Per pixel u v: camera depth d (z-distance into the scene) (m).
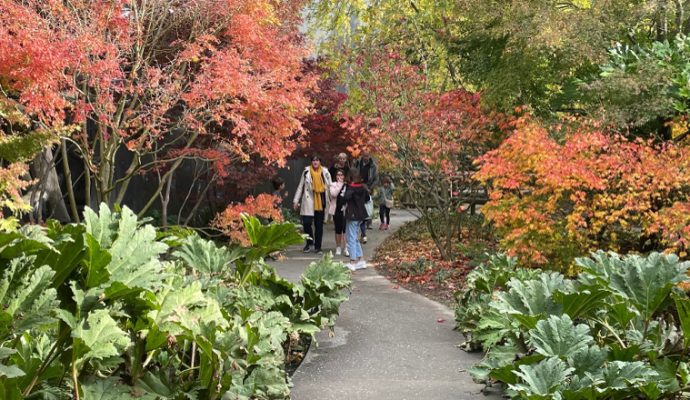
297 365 6.45
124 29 8.30
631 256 5.12
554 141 9.73
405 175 13.65
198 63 9.73
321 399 5.23
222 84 8.05
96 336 3.49
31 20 6.86
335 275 7.48
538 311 4.90
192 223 14.72
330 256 7.69
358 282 11.04
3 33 6.48
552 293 4.91
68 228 3.76
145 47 9.43
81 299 3.55
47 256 3.49
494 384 5.43
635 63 10.05
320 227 13.96
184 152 10.07
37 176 9.77
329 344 7.20
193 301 4.40
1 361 3.43
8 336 3.28
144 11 8.69
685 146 10.00
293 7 11.12
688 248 8.62
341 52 14.62
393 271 12.01
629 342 4.97
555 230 9.49
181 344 4.53
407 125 11.97
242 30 8.78
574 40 10.49
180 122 8.68
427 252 13.70
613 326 5.39
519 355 5.04
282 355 5.45
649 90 9.95
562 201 9.96
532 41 10.31
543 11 10.65
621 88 9.66
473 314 7.15
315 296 7.16
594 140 8.95
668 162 9.12
